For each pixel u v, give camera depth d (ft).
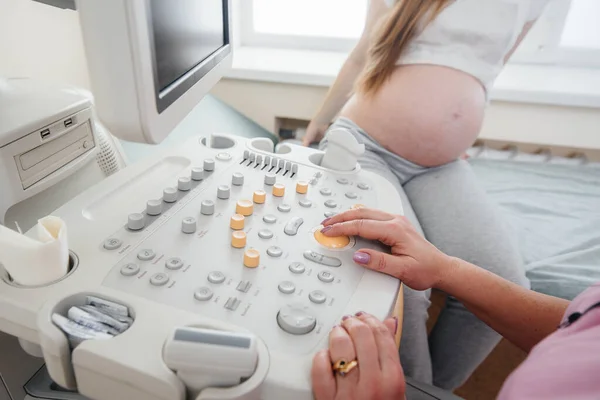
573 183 4.34
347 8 5.49
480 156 4.88
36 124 1.54
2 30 2.07
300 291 1.36
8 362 1.57
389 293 1.44
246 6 5.55
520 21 3.23
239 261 1.44
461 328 2.95
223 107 4.41
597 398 1.08
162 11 1.37
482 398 3.43
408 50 3.28
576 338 1.26
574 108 4.54
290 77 4.68
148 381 1.05
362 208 1.74
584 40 5.25
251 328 1.20
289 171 2.06
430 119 3.21
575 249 3.35
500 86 4.50
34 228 1.41
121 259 1.38
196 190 1.80
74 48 2.57
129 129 1.21
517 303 1.86
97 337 1.14
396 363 1.17
